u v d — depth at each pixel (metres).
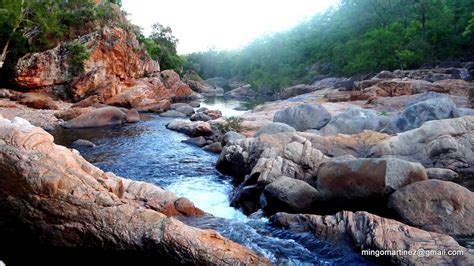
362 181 8.57
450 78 31.52
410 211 7.50
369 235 6.57
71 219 6.53
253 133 18.56
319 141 12.23
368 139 12.16
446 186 7.55
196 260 6.18
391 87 28.47
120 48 36.31
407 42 44.59
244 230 7.65
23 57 31.69
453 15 44.03
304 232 7.39
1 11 30.19
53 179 6.59
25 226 6.66
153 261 6.45
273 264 6.32
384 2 58.78
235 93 59.41
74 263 6.84
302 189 8.90
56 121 23.39
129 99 32.41
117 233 6.44
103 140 18.25
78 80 32.31
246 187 10.02
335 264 6.45
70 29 36.19
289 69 69.44
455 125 11.52
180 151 16.28
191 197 10.64
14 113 23.81
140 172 12.84
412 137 11.48
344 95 31.59
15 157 6.65
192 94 48.09
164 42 65.69
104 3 41.22
